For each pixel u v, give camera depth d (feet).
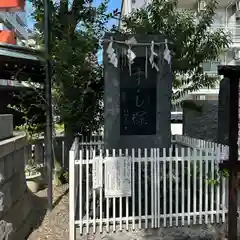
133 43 17.78
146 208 14.20
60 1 22.33
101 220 13.84
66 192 20.79
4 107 29.81
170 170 14.47
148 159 14.34
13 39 37.04
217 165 14.66
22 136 16.20
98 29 23.88
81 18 23.11
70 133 23.41
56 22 21.36
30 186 21.58
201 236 14.56
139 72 18.61
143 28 23.66
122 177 13.85
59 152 23.54
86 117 22.93
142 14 25.34
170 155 14.48
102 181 13.91
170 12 24.81
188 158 14.58
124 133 18.49
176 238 14.37
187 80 25.11
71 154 13.46
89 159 14.43
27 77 24.52
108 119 18.10
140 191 14.25
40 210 17.89
